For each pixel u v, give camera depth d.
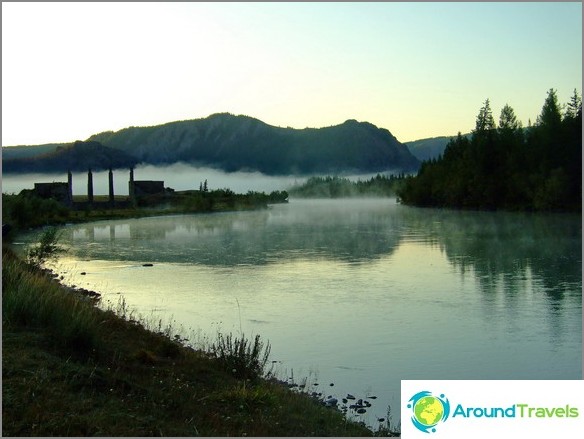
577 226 76.19
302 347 19.72
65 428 8.35
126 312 23.33
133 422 9.01
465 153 130.38
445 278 35.41
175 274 37.56
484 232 69.50
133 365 12.37
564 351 19.45
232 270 39.47
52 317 13.24
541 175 99.88
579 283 33.12
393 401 14.52
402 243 57.81
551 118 103.44
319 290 31.31
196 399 10.98
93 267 41.03
